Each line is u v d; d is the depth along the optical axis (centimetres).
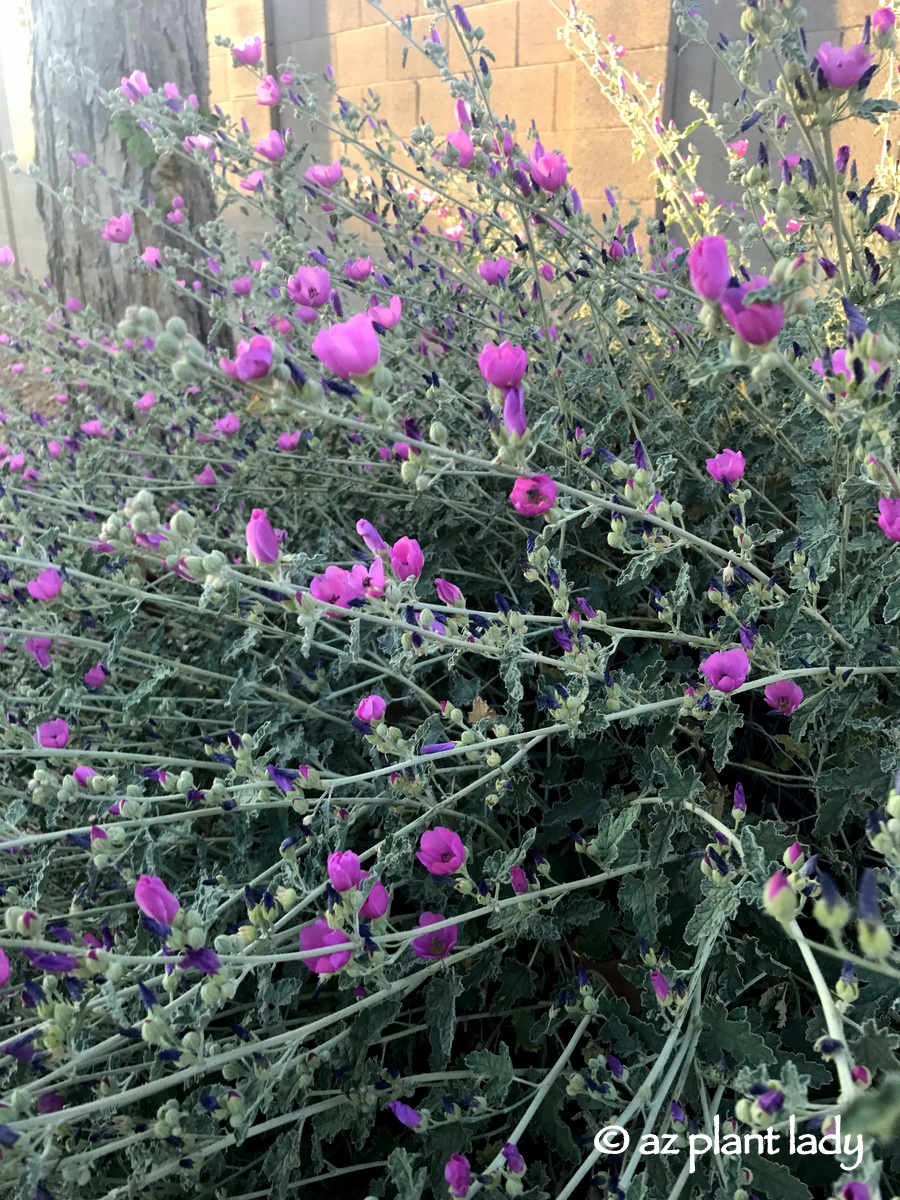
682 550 73
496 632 55
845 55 45
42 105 119
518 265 82
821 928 55
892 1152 44
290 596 50
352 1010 48
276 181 89
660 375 82
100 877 61
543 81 151
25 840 51
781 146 60
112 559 66
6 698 67
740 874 47
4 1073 56
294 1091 50
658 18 129
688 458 73
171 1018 44
